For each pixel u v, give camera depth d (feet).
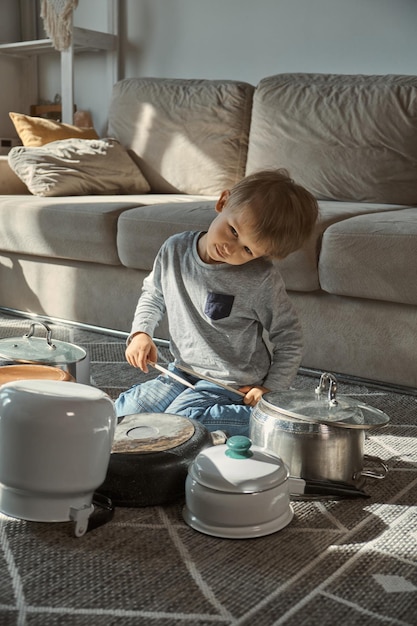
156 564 3.47
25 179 9.11
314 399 4.57
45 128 10.10
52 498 3.67
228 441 3.98
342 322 6.61
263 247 4.58
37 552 3.55
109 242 7.74
